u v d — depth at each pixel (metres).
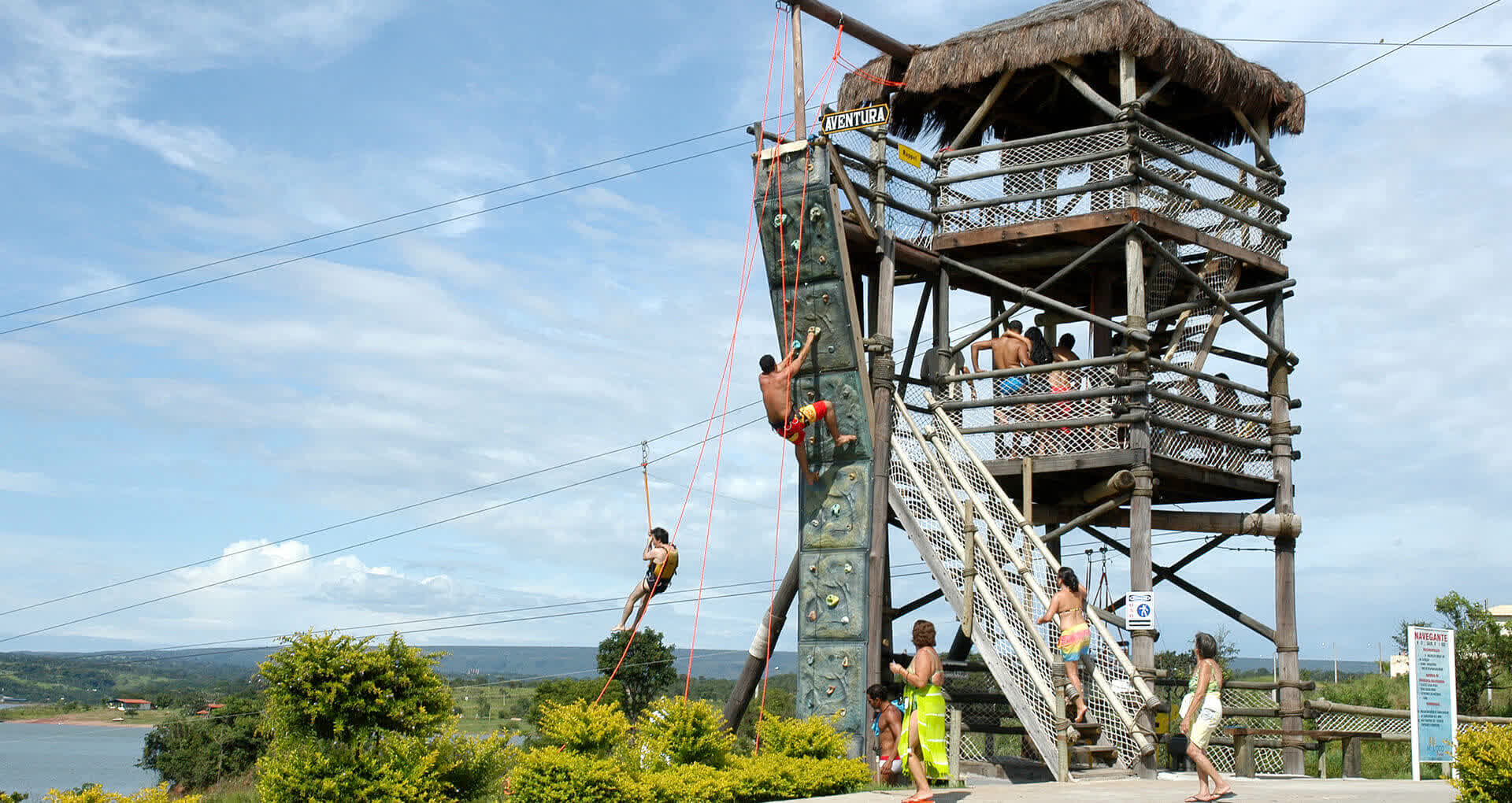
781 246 19.95
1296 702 19.97
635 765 13.55
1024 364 20.88
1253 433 21.02
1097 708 17.61
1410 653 18.05
